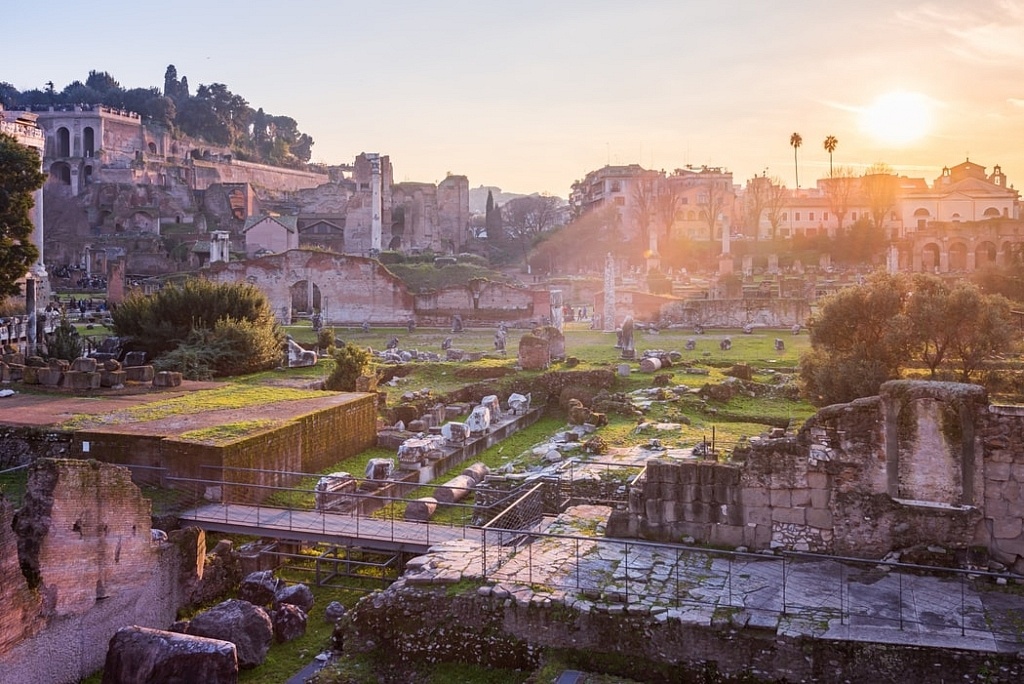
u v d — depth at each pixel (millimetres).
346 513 27141
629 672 16547
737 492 19797
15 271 61250
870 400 19078
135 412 35000
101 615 20609
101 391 40281
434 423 42062
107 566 20766
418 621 18094
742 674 16141
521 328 86062
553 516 25562
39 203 97375
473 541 21828
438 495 29359
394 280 92062
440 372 53188
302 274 93625
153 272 144375
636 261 156625
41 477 19594
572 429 39938
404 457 33656
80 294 116062
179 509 27078
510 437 41188
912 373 37594
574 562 19375
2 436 31719
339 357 46625
